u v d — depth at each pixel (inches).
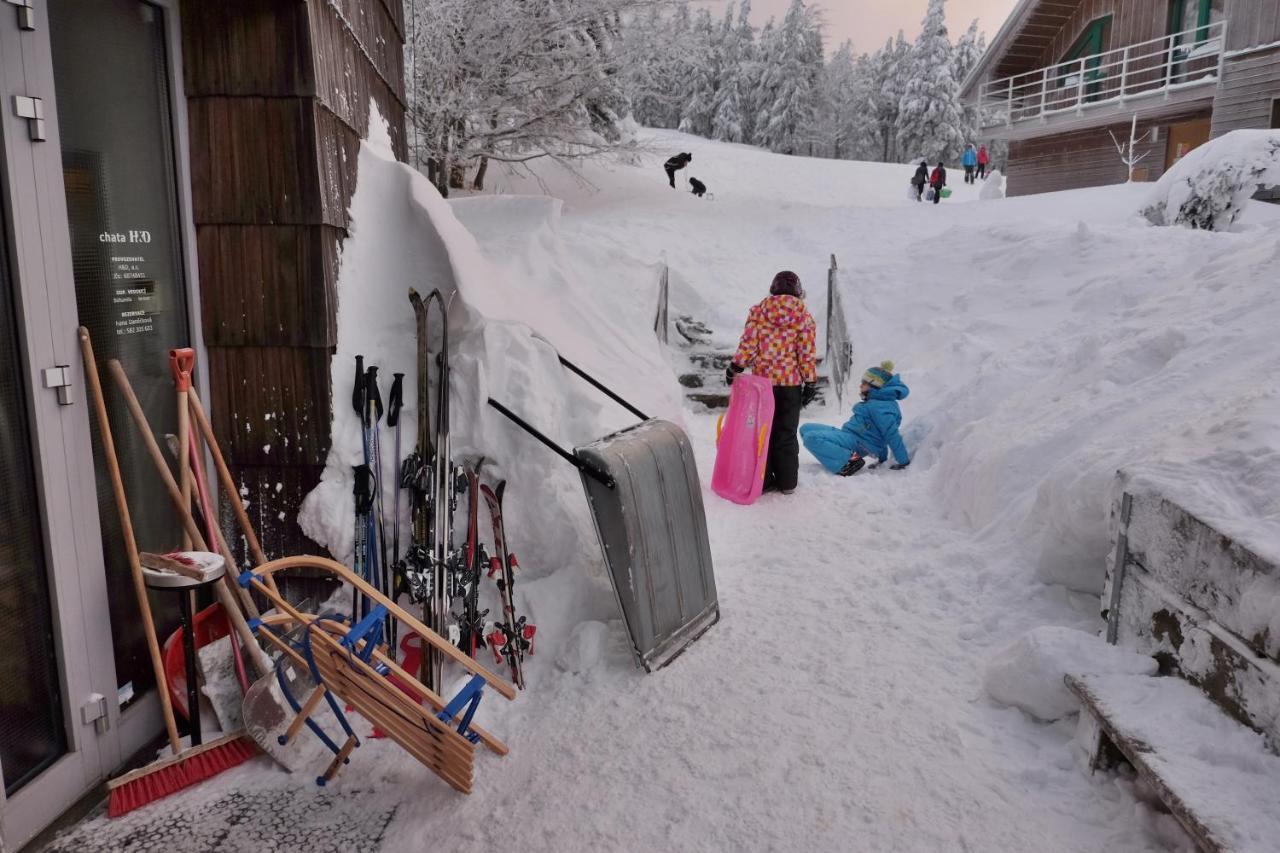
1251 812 70.2
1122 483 105.8
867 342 324.8
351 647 92.8
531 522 134.8
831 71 2338.8
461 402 136.6
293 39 118.8
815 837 86.4
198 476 112.7
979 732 102.1
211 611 116.0
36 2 90.7
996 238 340.5
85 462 98.0
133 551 99.0
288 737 101.7
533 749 105.2
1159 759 78.7
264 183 122.3
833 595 145.3
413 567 120.2
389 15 197.3
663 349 329.1
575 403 144.7
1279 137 358.6
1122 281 233.1
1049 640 103.7
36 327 91.0
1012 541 143.9
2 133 87.0
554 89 530.0
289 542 131.0
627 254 350.9
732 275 423.5
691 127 2150.6
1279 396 107.4
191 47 119.0
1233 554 82.6
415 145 506.9
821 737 103.0
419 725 94.1
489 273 168.9
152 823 93.7
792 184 946.7
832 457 217.8
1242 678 80.7
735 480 197.9
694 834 88.3
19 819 88.3
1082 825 85.3
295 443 128.4
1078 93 722.2
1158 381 146.2
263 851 89.6
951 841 84.4
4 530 88.4
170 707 101.3
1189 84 619.8
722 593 149.6
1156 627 97.2
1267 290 155.3
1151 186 508.7
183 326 122.5
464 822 92.5
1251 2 563.8
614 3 507.5
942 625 130.4
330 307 127.9
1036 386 193.5
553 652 126.5
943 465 193.0
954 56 2047.2
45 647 94.0
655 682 118.4
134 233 109.9
